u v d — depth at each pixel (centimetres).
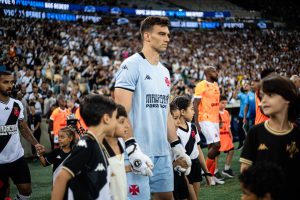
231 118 1502
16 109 551
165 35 397
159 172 397
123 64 394
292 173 295
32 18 2498
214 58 3084
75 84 1515
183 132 538
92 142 301
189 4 4372
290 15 4353
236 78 2534
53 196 289
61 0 2959
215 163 788
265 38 3872
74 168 289
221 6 4512
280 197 246
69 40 2394
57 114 1059
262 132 304
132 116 390
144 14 3438
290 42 3847
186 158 413
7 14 2352
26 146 1175
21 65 1677
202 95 765
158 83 399
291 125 303
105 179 303
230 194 682
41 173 963
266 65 3312
